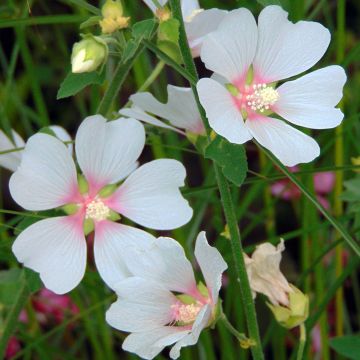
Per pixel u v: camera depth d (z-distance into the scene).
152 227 0.47
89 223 0.48
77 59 0.45
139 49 0.48
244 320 0.66
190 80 0.45
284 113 0.47
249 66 0.47
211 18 0.50
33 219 0.49
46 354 0.63
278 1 0.47
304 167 0.62
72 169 0.47
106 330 0.64
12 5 0.63
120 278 0.47
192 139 0.50
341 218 0.58
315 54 0.47
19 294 0.52
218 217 0.63
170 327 0.46
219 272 0.44
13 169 0.53
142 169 0.47
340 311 0.64
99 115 0.46
